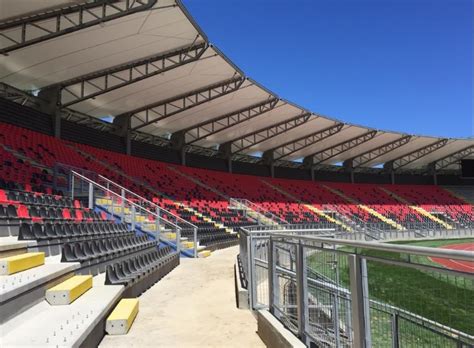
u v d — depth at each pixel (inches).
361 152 1667.1
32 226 309.0
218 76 840.9
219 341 212.1
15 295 174.6
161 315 264.4
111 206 568.4
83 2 517.3
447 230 1461.6
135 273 335.3
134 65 727.1
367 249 125.0
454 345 88.7
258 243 274.7
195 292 345.7
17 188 483.2
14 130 732.7
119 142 1039.6
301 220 1316.4
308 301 171.8
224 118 1115.3
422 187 1941.4
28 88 781.9
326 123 1280.8
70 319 185.8
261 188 1473.9
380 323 112.5
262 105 1053.8
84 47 627.2
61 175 564.4
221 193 1253.1
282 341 180.2
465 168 1721.2
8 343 151.0
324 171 1780.3
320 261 159.5
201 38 668.7
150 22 584.4
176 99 934.4
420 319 97.3
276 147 1496.1
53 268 234.2
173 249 610.5
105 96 855.7
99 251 358.0
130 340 208.8
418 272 98.2
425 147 1662.2
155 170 1108.5
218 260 596.7
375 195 1784.0
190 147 1326.3
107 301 223.9
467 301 86.0
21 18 526.6
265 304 261.1
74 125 926.4
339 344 140.8
